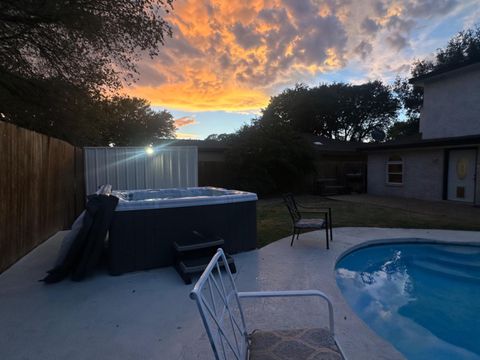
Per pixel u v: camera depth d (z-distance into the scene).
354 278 4.42
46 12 5.07
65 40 6.07
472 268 4.76
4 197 3.78
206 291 3.23
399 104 30.77
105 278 3.64
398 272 4.69
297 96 30.80
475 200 9.49
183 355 2.13
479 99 9.74
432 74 10.73
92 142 9.19
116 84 7.23
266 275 3.70
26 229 4.47
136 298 3.08
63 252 3.51
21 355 2.14
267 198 12.67
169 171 8.27
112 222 3.73
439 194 10.57
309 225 4.90
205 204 4.30
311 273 3.76
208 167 13.07
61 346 2.25
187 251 3.94
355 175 14.77
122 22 5.81
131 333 2.43
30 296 3.12
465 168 9.80
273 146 12.62
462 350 2.80
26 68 6.47
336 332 2.41
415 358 2.69
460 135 10.27
